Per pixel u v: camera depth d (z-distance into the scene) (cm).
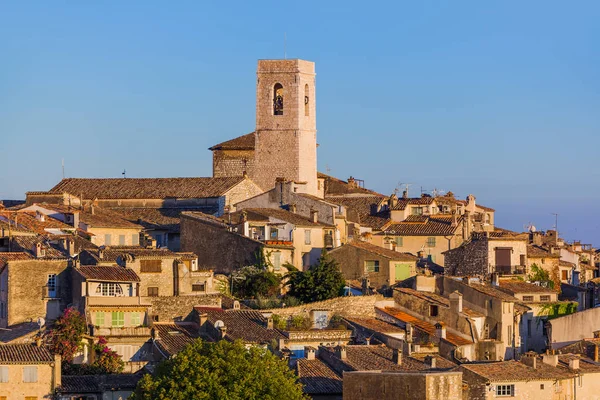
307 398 16812
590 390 18975
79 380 17900
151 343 19050
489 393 18050
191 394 16175
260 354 17088
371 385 16175
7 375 17575
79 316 18962
